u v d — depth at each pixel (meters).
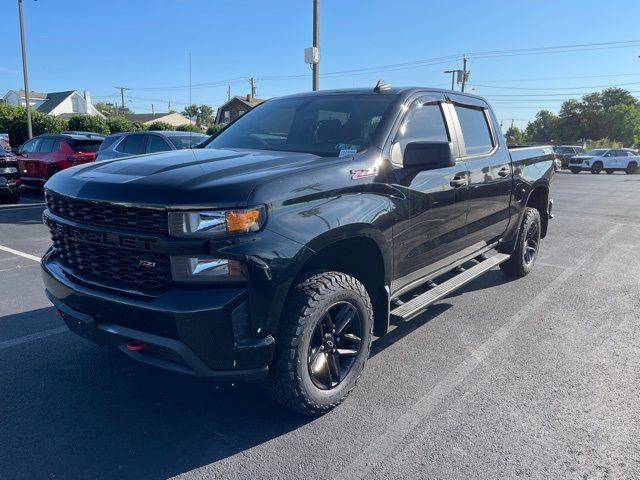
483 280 6.27
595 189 20.41
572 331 4.67
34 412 3.26
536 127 106.56
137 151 10.97
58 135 14.28
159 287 2.75
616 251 8.05
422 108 4.13
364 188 3.29
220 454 2.87
